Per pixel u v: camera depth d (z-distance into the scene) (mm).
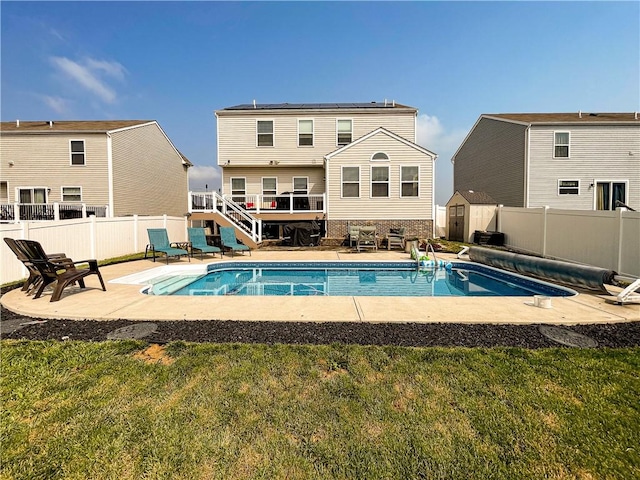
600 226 7961
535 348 3412
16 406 2389
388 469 1872
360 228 13672
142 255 11227
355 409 2367
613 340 3654
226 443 2061
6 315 4602
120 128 16266
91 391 2580
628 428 2164
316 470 1873
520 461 1929
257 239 14273
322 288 7625
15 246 5434
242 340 3627
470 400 2463
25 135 15656
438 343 3549
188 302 5266
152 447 2029
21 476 1827
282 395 2529
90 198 15773
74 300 5336
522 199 17031
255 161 17891
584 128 16500
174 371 2865
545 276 7270
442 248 12594
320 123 17891
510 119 18109
